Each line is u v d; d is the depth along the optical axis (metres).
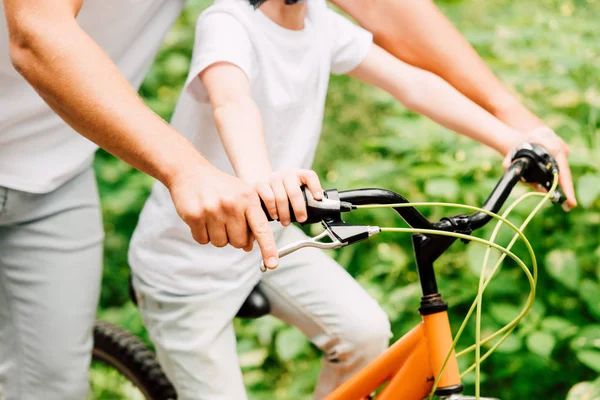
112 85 0.97
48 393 1.54
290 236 1.53
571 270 1.93
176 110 1.45
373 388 1.34
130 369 1.86
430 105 1.52
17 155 1.42
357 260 2.40
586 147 1.95
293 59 1.39
